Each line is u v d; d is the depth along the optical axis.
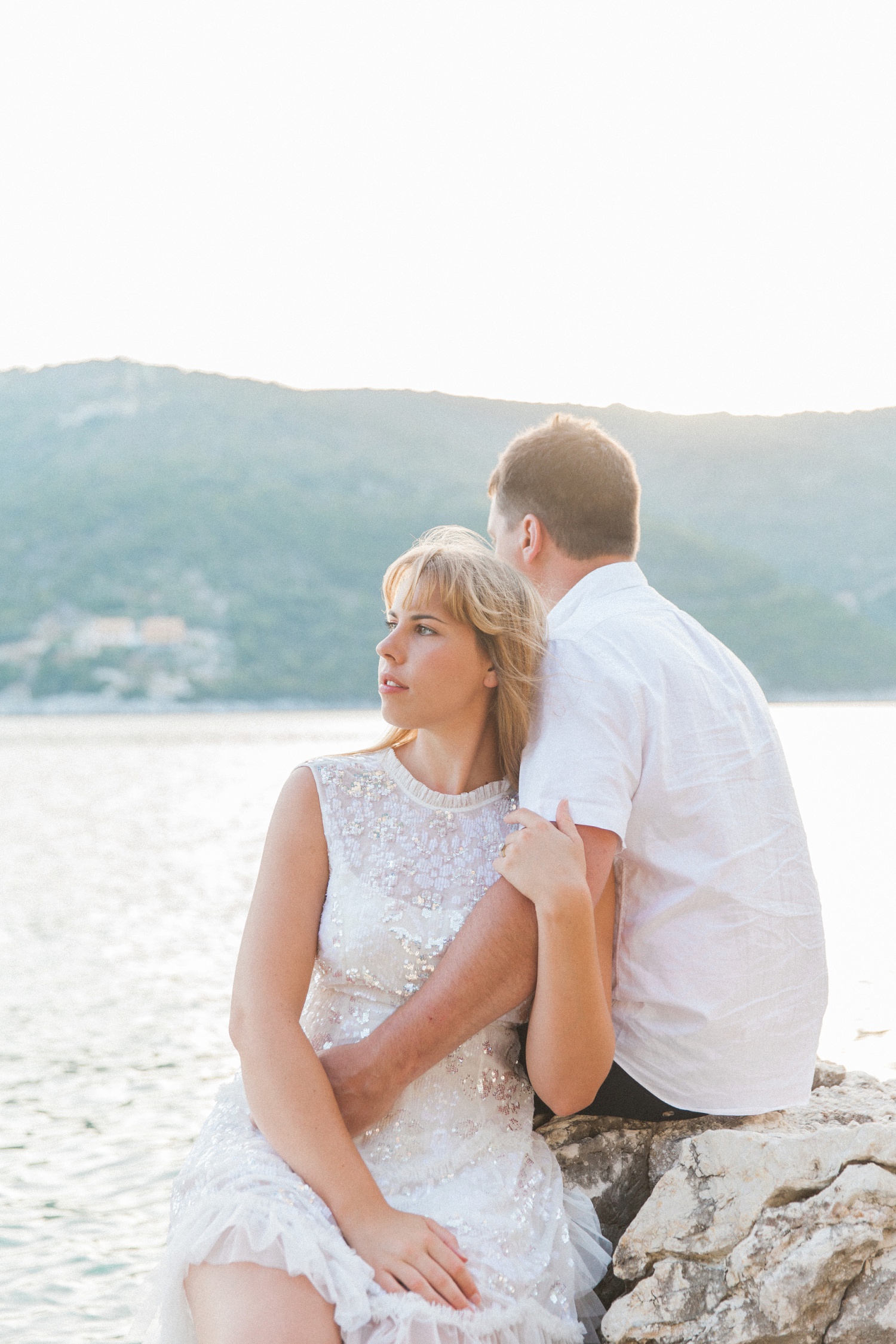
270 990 1.75
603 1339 1.78
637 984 1.93
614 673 1.86
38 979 7.70
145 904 11.47
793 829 1.99
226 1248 1.55
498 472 2.31
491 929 1.72
